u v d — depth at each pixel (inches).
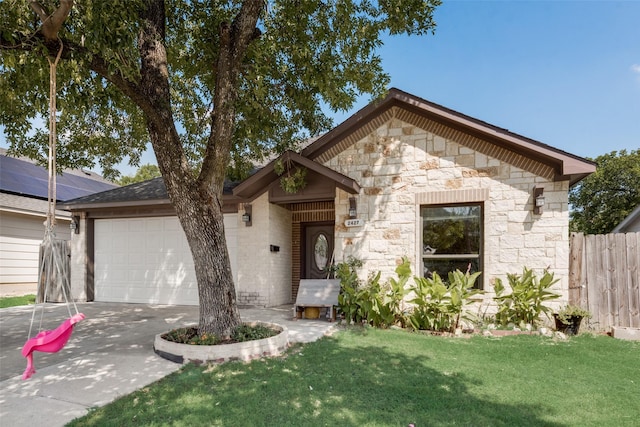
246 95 264.7
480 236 307.6
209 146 222.5
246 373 175.5
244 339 211.9
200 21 296.8
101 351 217.2
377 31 258.4
